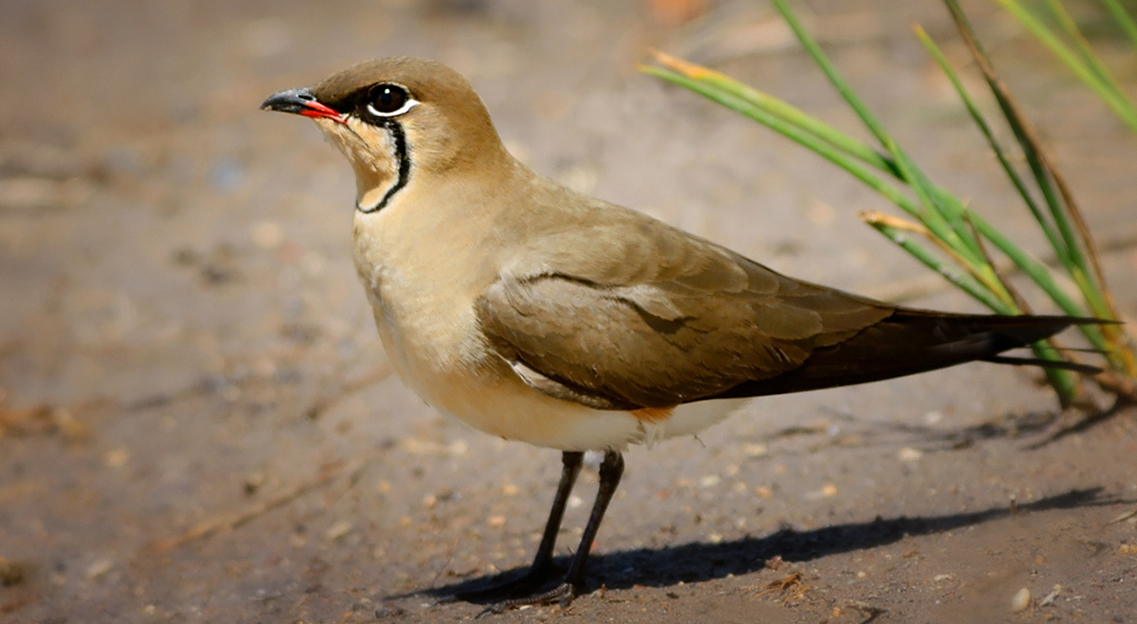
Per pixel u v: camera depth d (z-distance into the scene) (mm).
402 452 12148
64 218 17000
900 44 19172
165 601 10289
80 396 13656
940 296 13227
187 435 12930
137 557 11062
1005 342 8805
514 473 11602
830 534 9594
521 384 8719
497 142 9039
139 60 21375
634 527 10375
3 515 11906
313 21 22188
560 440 9016
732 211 15172
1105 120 16594
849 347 8898
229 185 17328
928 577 8570
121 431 13117
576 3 21906
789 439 11359
